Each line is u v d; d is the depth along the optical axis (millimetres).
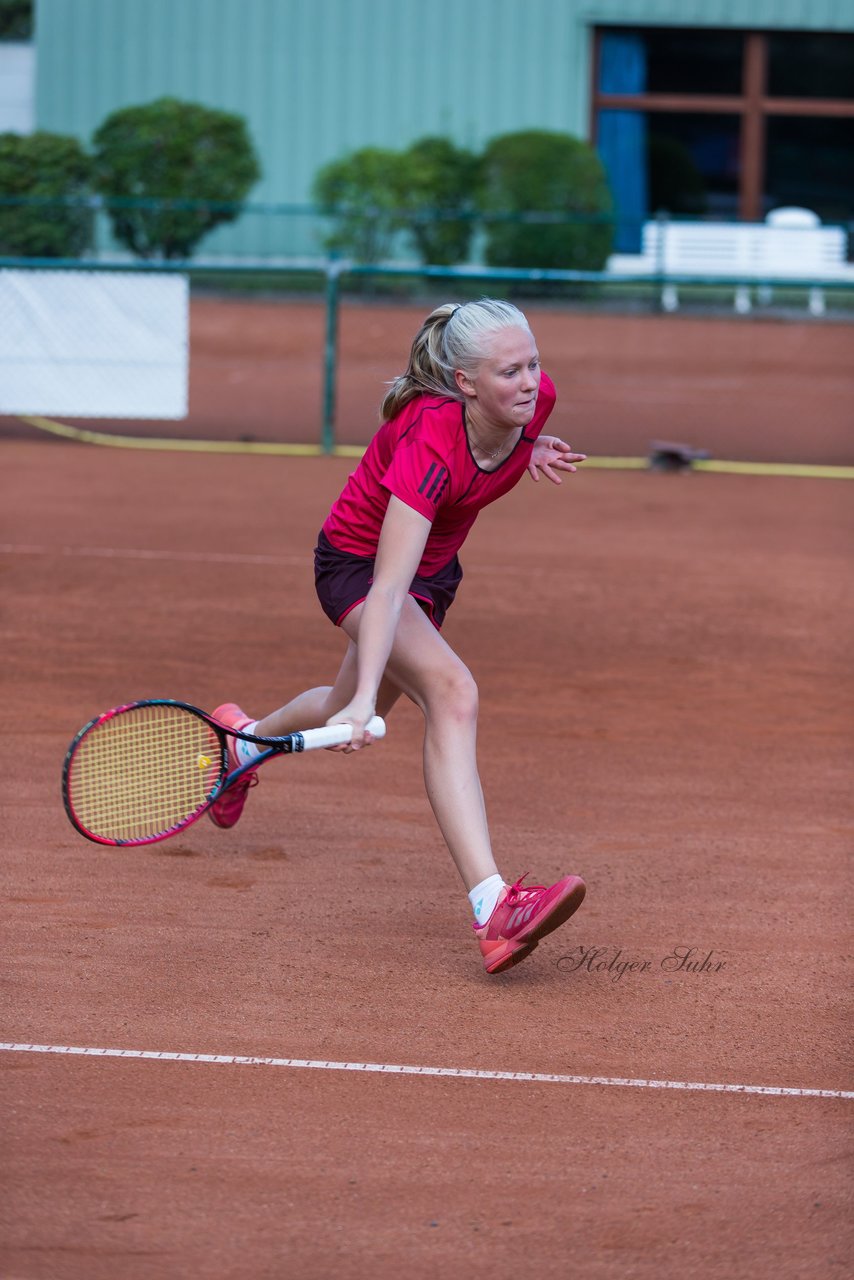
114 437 46656
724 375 61312
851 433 50219
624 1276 9078
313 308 75688
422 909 14516
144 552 30797
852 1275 9125
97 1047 11672
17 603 26312
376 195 79750
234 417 50688
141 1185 9859
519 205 80125
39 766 18266
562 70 86438
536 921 12367
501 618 26422
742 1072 11562
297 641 24250
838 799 18047
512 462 12656
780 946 13914
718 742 20078
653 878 15414
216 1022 12125
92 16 86125
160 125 80562
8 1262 9055
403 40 86062
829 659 24484
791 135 90000
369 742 12164
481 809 12883
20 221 79000
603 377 60219
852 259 80500
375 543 12883
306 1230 9438
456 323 12023
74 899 14492
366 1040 11891
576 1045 11914
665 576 30203
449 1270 9086
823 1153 10453
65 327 44938
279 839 16203
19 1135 10398
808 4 86688
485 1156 10289
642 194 89000
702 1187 10000
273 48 86188
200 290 81250
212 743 13070
